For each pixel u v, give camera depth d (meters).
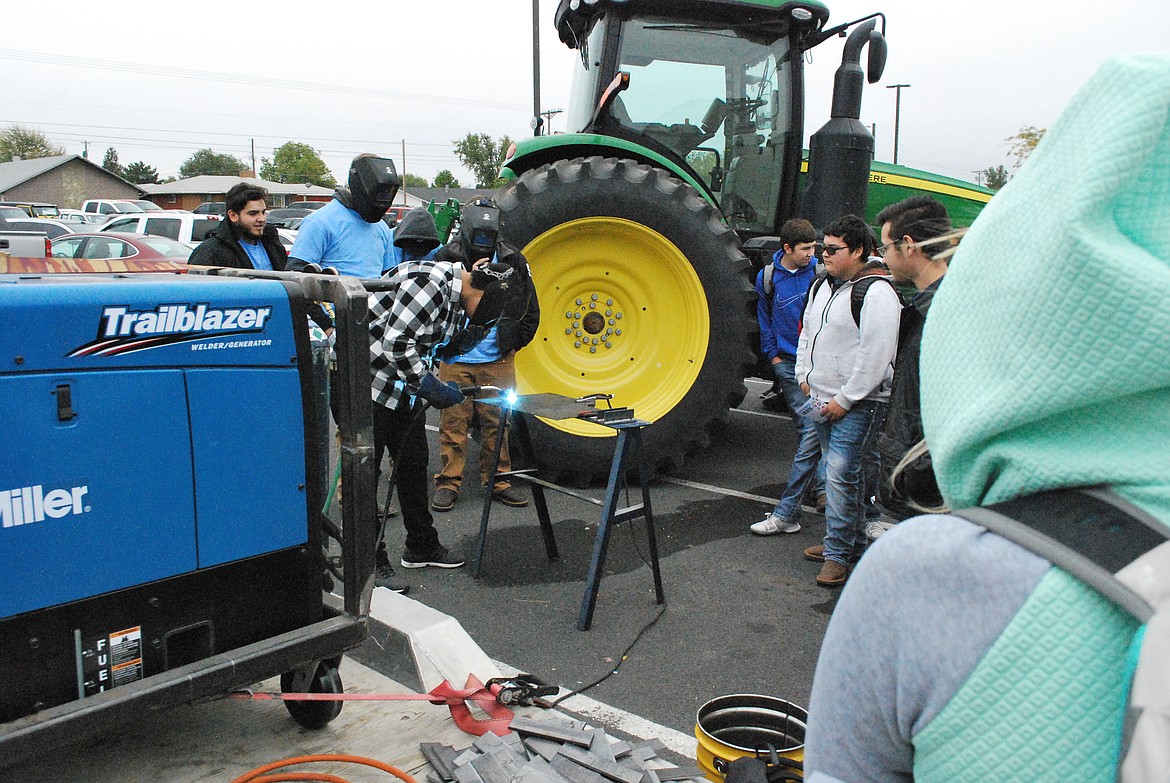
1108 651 0.60
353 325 2.14
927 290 2.95
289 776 2.13
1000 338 0.67
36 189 54.31
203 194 59.94
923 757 0.70
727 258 5.00
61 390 1.77
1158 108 0.60
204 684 1.95
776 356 4.94
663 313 5.20
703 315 5.07
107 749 2.28
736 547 4.37
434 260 3.70
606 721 2.80
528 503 4.93
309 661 2.14
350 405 2.18
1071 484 0.65
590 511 4.84
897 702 0.70
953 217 6.53
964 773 0.66
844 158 5.25
